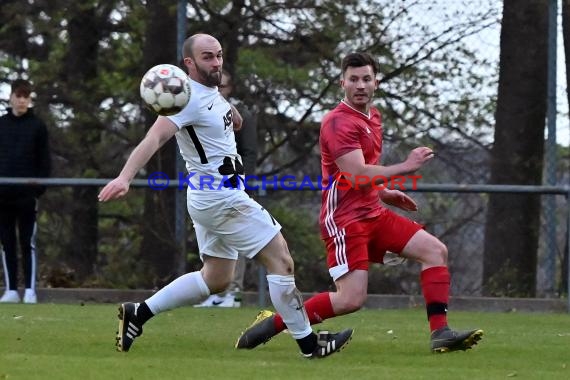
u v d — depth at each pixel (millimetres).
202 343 21469
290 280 18922
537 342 22953
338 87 44062
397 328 26188
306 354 19016
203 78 18766
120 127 47406
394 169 19422
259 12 43406
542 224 39438
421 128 43000
